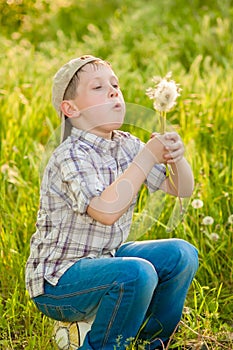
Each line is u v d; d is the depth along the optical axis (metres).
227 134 6.37
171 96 3.66
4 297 4.55
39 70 8.09
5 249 4.80
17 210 5.32
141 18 10.26
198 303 4.41
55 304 3.57
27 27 9.93
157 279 3.49
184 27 9.95
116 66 8.40
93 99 3.60
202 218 5.18
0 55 8.53
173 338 3.90
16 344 4.06
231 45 9.11
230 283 4.77
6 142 6.20
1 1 8.97
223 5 10.51
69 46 9.52
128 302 3.40
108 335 3.49
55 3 10.41
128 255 3.71
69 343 3.68
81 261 3.53
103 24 10.51
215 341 3.84
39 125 6.69
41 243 3.61
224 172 5.64
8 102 7.00
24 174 5.89
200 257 4.96
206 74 8.25
